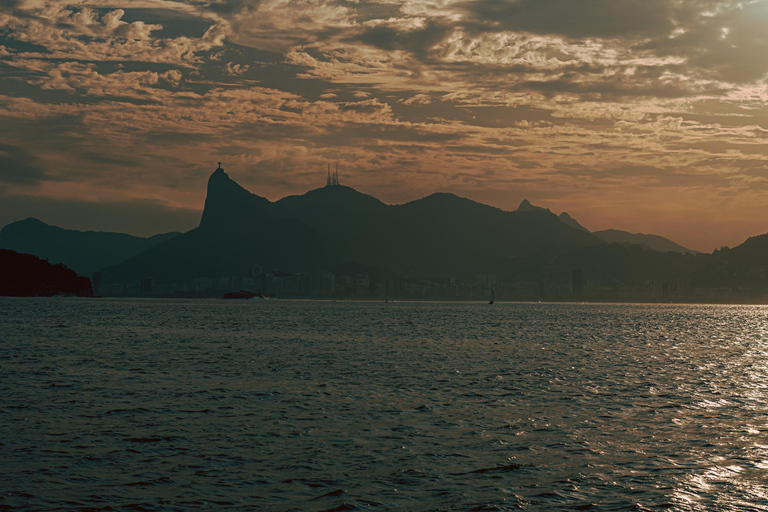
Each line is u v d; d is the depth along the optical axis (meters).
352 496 26.91
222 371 62.25
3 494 26.80
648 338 122.50
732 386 56.69
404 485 28.31
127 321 158.12
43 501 26.14
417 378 58.97
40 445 33.75
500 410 44.06
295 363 69.81
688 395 51.31
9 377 56.75
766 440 36.31
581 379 59.78
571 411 44.03
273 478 29.02
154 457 31.94
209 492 27.23
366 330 134.00
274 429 37.72
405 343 100.00
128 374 59.31
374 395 49.34
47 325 136.25
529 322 186.38
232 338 105.75
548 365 71.12
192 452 32.78
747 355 88.62
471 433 37.34
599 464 31.53
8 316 173.62
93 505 25.78
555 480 29.11
